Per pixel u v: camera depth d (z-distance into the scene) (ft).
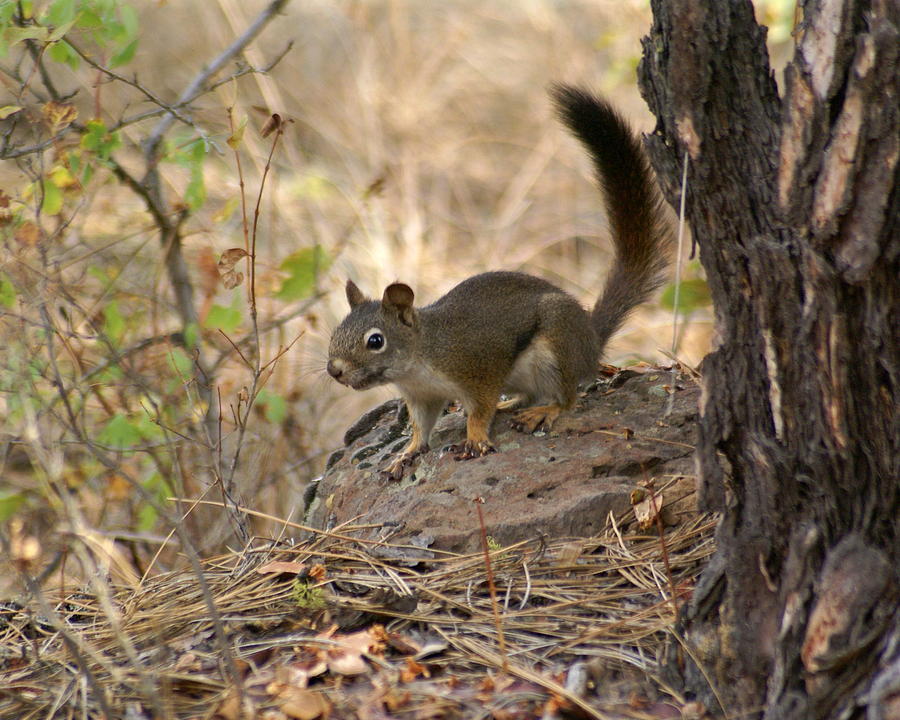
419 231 61.67
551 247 65.46
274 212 50.67
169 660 21.76
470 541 25.45
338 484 30.86
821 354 17.54
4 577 31.91
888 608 17.46
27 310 28.30
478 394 31.40
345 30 81.15
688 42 18.38
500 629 21.17
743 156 18.66
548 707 19.52
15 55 56.29
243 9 82.38
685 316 44.19
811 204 17.10
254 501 38.83
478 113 77.15
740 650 19.24
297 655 21.54
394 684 20.44
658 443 28.60
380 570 24.62
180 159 32.50
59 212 32.45
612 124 34.12
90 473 32.91
